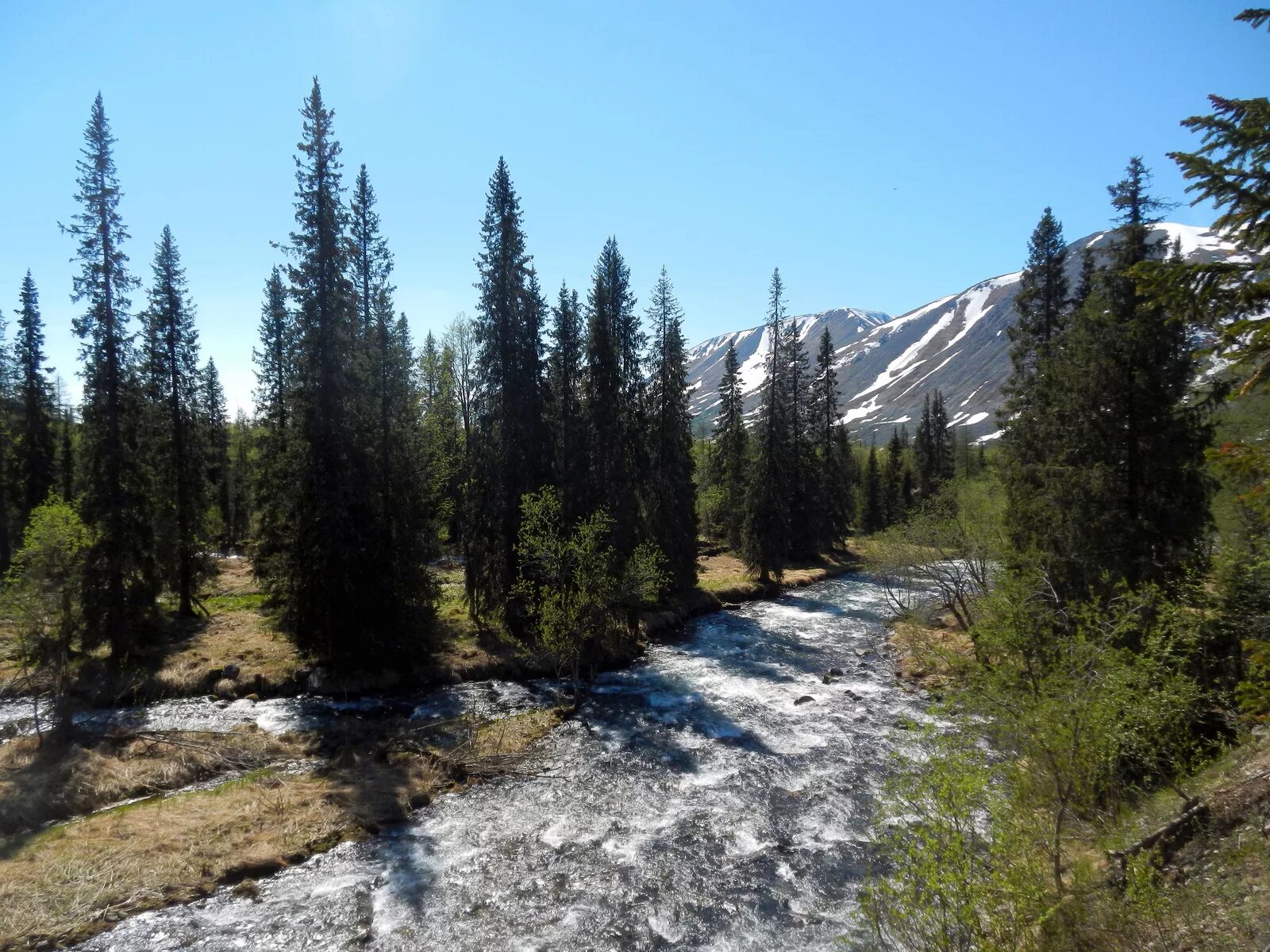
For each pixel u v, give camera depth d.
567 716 20.56
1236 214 6.54
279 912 10.95
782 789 15.45
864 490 73.12
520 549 24.08
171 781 15.14
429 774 15.92
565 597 21.94
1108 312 17.81
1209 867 7.73
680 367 38.78
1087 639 10.89
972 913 6.45
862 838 13.30
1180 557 16.08
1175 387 16.69
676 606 34.66
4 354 36.31
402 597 23.89
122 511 23.02
